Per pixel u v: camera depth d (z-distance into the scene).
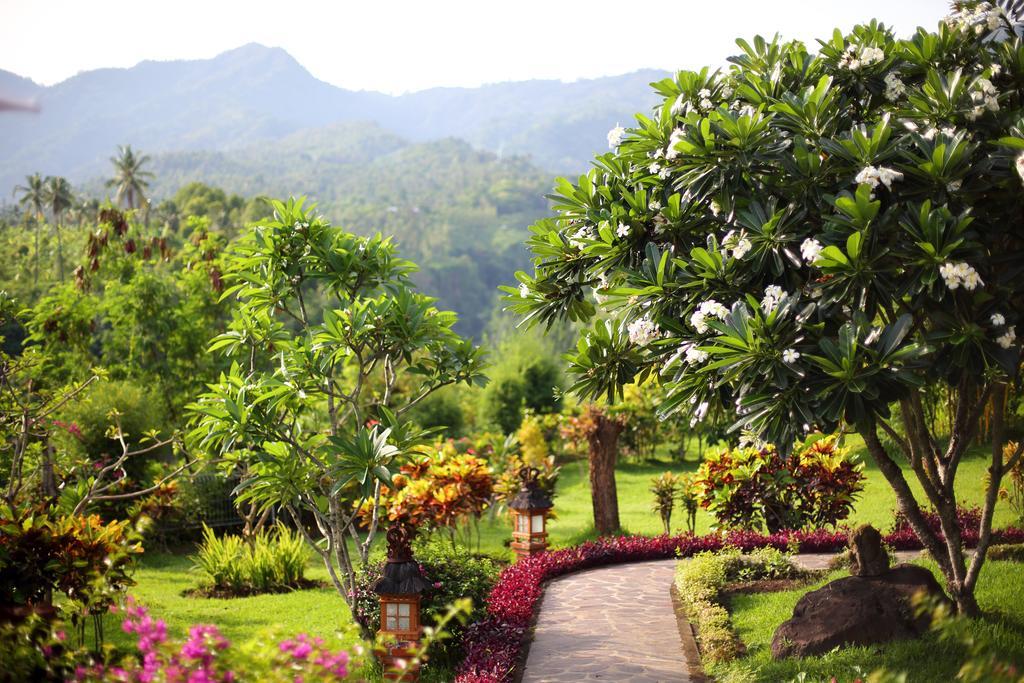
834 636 6.63
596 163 7.18
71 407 14.12
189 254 19.41
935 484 7.01
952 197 5.71
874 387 5.21
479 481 11.88
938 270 5.39
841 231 5.57
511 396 27.95
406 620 6.88
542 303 7.37
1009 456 11.18
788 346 5.50
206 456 9.23
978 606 6.98
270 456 7.86
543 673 6.99
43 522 6.62
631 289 6.23
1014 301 5.91
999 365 5.75
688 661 7.24
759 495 12.20
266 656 3.55
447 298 138.88
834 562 10.20
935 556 7.06
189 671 3.42
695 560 10.27
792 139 6.11
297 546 12.20
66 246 36.69
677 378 6.10
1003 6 7.30
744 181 6.28
